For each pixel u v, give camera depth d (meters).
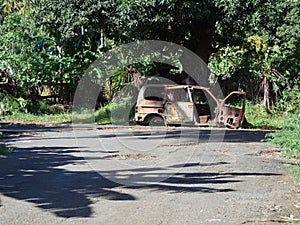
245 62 24.70
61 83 24.16
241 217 5.76
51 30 23.39
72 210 6.05
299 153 10.80
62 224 5.42
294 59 24.58
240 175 8.55
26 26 24.45
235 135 15.43
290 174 8.64
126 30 19.53
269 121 21.98
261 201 6.58
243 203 6.46
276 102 25.22
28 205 6.29
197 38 20.84
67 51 23.88
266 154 11.26
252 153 11.37
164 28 19.78
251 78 25.27
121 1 19.17
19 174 8.50
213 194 7.02
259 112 23.64
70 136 14.77
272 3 19.69
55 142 13.38
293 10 22.77
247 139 14.33
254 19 19.02
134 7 18.44
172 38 20.59
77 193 7.02
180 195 6.94
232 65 24.62
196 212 5.99
